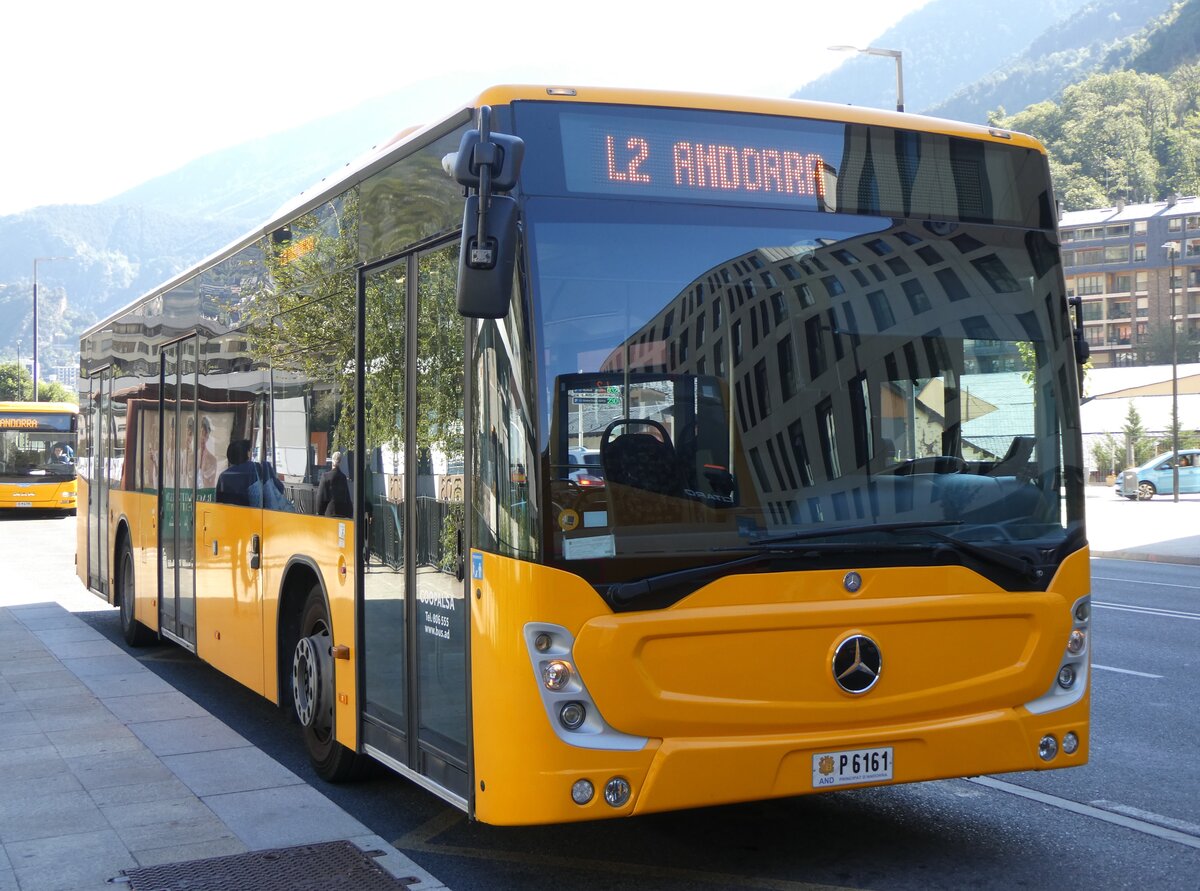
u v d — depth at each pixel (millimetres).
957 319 5680
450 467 5562
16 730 8383
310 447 7309
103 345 13781
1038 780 7332
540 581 4906
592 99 5312
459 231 5516
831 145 5613
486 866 5863
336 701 6914
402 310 6152
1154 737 8359
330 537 6949
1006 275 5844
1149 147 173625
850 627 5258
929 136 5801
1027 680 5590
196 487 9758
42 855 5754
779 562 5176
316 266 7316
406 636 5984
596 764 4926
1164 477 46781
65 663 11305
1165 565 22906
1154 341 133250
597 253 5168
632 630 4934
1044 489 5754
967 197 5836
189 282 10078
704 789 5031
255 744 8586
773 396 5297
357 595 6559
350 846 5844
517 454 5020
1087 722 5781
